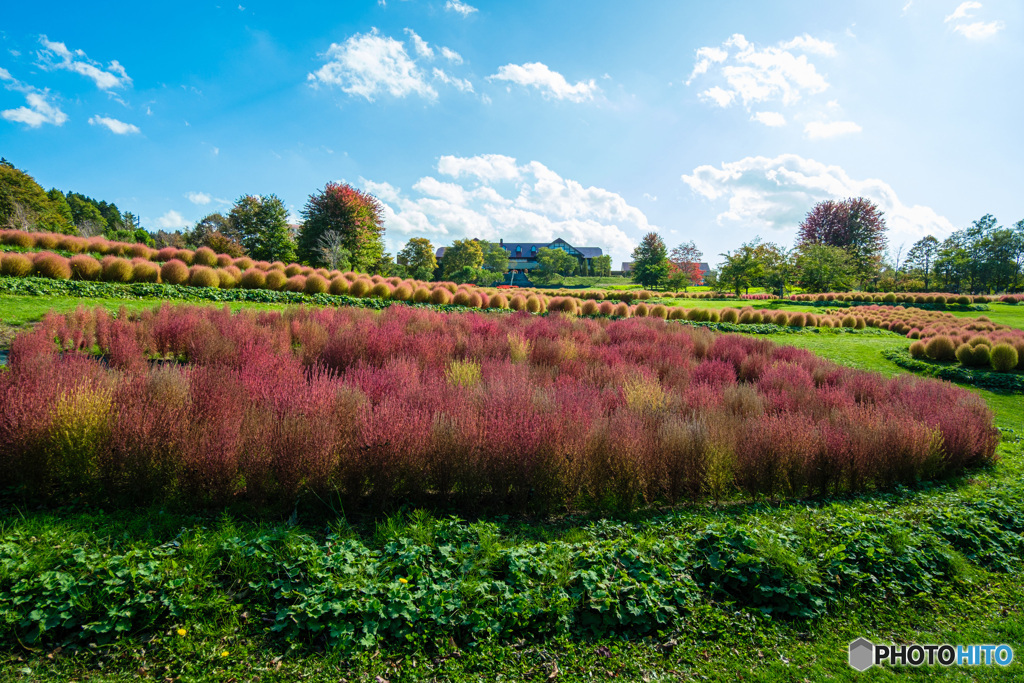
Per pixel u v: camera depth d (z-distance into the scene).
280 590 2.98
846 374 10.50
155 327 8.70
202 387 4.91
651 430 5.10
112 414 4.12
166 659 2.54
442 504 4.33
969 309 39.00
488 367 7.95
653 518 4.41
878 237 70.75
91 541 3.26
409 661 2.67
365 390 5.64
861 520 4.50
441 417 4.57
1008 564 4.25
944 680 2.82
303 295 18.73
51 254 15.09
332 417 4.56
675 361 10.61
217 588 2.98
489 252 89.44
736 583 3.57
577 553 3.57
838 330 24.62
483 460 4.28
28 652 2.52
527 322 14.49
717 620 3.20
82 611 2.70
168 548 3.19
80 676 2.42
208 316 10.28
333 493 4.12
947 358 16.75
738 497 5.21
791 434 5.39
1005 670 2.93
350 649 2.69
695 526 4.30
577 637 2.97
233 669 2.51
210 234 42.81
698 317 25.67
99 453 3.81
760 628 3.18
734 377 9.70
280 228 46.09
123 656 2.54
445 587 3.11
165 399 4.52
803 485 5.36
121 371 5.36
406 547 3.44
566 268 87.50
